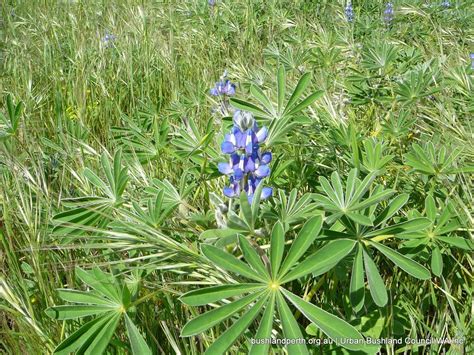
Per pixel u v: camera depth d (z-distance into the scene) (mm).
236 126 333
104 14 1169
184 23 1129
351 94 617
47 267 387
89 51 900
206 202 443
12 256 406
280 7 1128
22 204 429
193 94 683
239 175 324
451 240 354
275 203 383
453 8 1046
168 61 889
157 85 828
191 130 481
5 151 466
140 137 488
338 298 371
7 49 963
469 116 551
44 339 342
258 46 978
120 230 354
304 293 378
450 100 566
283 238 278
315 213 346
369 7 1129
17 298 357
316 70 760
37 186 439
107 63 882
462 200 419
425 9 1039
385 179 469
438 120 538
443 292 363
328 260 282
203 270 340
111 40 953
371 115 604
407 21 1028
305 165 461
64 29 1047
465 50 822
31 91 755
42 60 894
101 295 312
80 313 306
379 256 394
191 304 268
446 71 654
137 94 803
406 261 315
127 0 1234
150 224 358
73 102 764
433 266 344
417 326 351
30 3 1279
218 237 305
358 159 412
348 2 1075
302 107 433
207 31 1038
